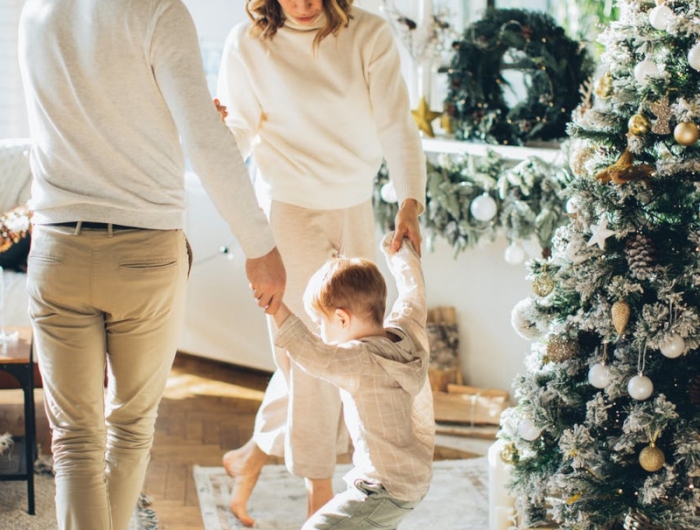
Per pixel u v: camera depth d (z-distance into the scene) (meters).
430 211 3.77
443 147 3.86
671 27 2.27
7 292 3.77
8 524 2.93
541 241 3.56
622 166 2.39
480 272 4.01
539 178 3.54
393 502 2.22
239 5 4.27
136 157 2.01
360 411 2.21
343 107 2.65
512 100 3.79
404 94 2.72
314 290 2.29
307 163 2.68
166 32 1.95
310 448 2.78
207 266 4.48
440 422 3.87
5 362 2.95
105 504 2.07
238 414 3.97
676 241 2.42
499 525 2.81
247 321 4.43
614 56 2.44
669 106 2.31
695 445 2.32
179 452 3.56
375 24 2.67
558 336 2.53
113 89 1.96
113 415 2.17
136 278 2.03
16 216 3.51
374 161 2.78
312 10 2.56
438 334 4.04
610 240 2.44
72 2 1.96
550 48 3.65
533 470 2.61
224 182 2.01
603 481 2.46
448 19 3.92
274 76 2.65
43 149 2.04
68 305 2.04
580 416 2.59
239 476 3.04
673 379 2.47
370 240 2.81
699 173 2.36
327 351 2.14
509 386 4.02
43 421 3.75
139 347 2.11
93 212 2.01
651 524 2.39
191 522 3.03
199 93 1.98
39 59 1.99
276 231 2.73
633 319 2.45
